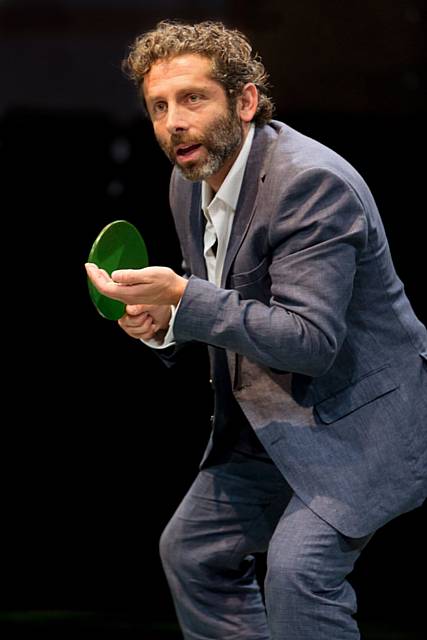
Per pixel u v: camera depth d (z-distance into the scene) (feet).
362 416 17.54
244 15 29.73
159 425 32.19
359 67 29.04
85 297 31.45
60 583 31.96
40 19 31.24
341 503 17.22
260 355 16.44
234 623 20.06
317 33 29.09
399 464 17.54
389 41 28.86
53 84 31.24
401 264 29.48
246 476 19.85
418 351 18.06
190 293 16.44
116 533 32.35
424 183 29.12
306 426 17.49
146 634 28.58
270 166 17.34
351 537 17.20
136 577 32.07
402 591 30.96
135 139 30.25
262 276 17.51
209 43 17.10
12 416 32.14
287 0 29.22
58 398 32.09
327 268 16.40
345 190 16.63
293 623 16.99
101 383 32.07
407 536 31.24
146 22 30.91
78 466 32.35
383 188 29.22
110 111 30.86
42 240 30.76
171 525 20.38
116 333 31.89
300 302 16.29
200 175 17.31
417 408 17.80
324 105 29.25
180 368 31.94
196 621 20.15
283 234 16.78
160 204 30.30
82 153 30.27
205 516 19.99
